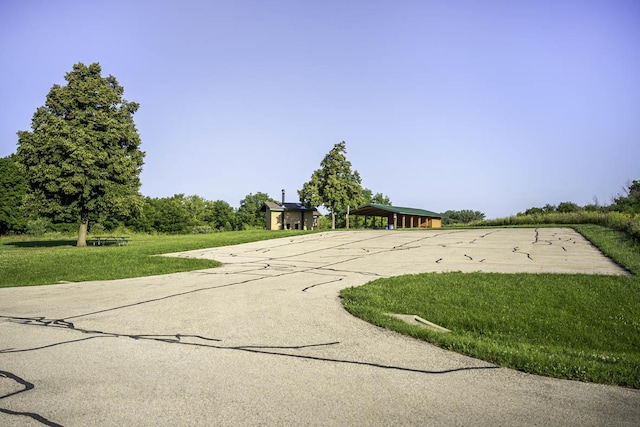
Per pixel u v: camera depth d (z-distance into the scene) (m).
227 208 85.62
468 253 17.22
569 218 33.06
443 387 4.34
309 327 6.83
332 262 15.99
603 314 7.89
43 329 6.77
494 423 3.54
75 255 17.78
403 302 8.73
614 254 14.51
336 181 49.16
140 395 4.10
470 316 7.79
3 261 15.92
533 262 14.14
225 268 14.74
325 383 4.43
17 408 3.79
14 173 52.41
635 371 4.77
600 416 3.69
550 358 5.16
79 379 4.54
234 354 5.45
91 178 24.64
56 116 24.73
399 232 30.56
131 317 7.60
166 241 28.58
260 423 3.51
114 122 25.73
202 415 3.66
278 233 31.11
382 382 4.47
